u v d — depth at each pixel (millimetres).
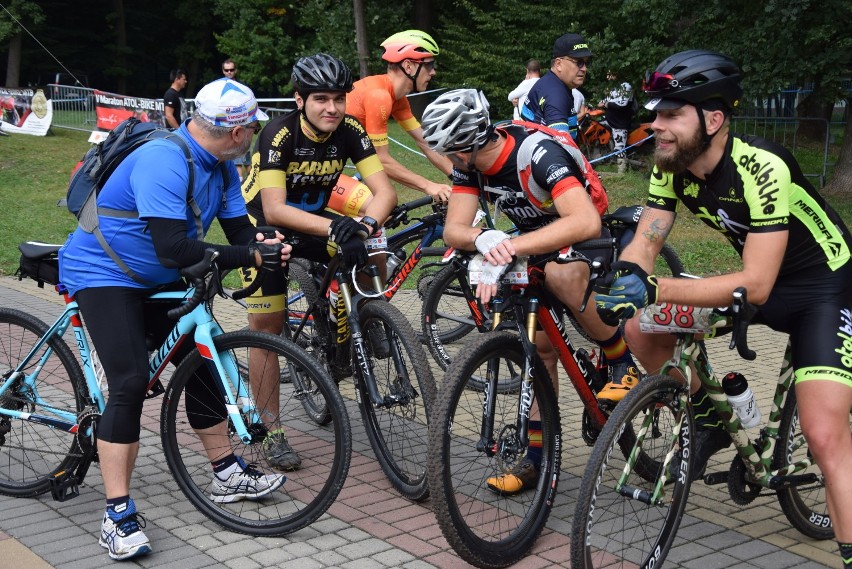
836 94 11594
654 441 3062
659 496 2840
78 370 3633
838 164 12195
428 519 3451
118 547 3074
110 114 15914
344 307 4121
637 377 3551
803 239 2775
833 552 3154
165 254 3139
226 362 3379
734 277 2619
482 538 3107
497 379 3188
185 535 3312
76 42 35000
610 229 4586
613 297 2561
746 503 3205
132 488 3744
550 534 3324
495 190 3326
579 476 3863
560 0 15984
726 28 11305
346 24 23312
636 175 12758
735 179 2660
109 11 34875
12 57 28609
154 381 3510
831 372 2670
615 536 3236
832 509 2658
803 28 10602
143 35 35969
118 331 3227
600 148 13328
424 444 3850
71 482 3523
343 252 3615
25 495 3650
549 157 3131
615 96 12625
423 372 3400
